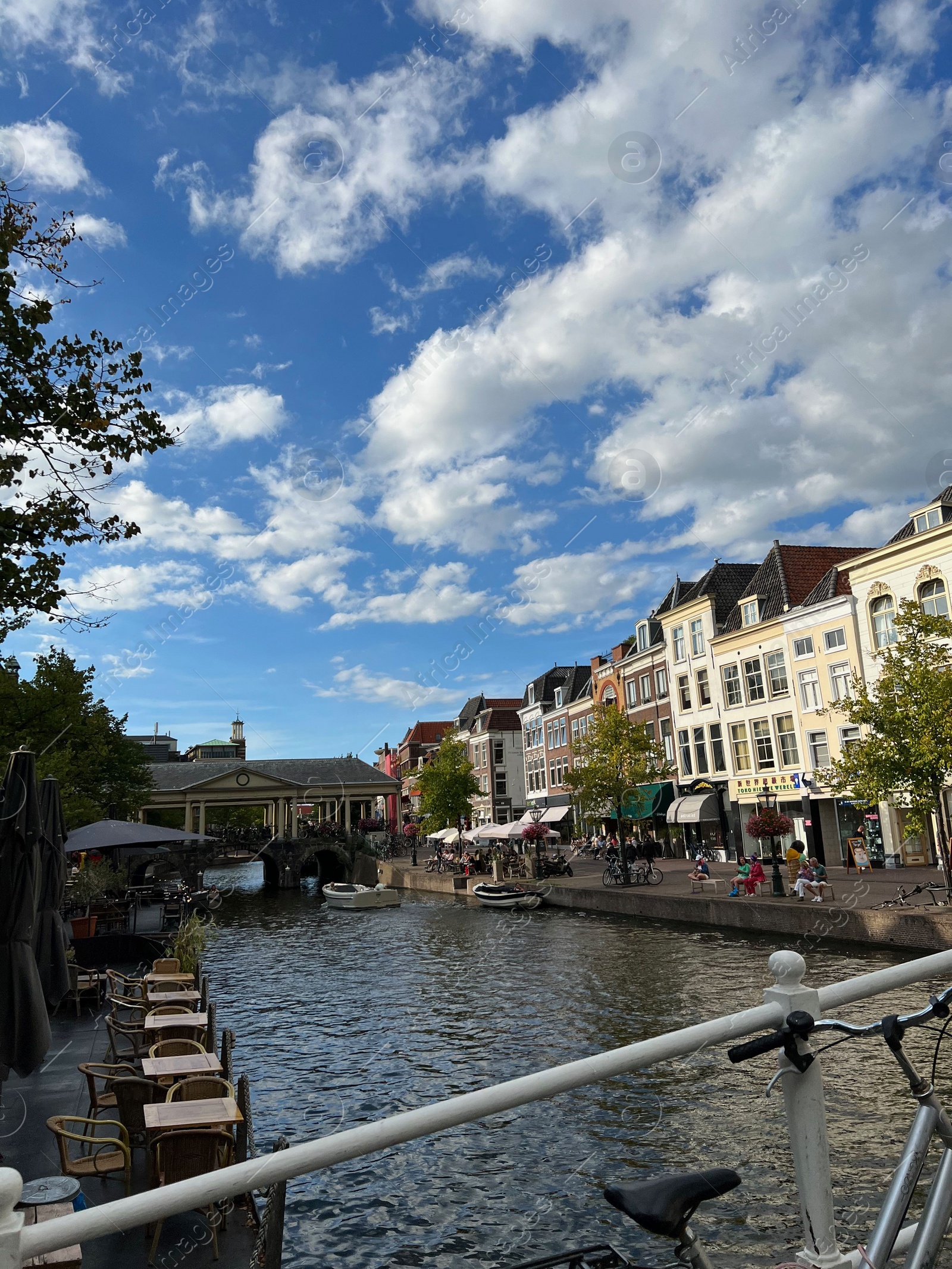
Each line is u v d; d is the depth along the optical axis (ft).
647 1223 5.61
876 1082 31.17
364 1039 47.83
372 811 338.34
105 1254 18.54
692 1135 29.07
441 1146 29.99
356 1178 28.02
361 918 123.65
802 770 112.47
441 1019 51.55
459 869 156.35
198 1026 32.71
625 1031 44.65
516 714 241.96
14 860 23.06
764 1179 25.25
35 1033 22.59
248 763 248.11
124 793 131.44
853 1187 22.61
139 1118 22.95
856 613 103.96
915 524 96.37
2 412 27.43
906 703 65.36
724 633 129.29
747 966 59.62
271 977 73.46
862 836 105.29
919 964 7.39
